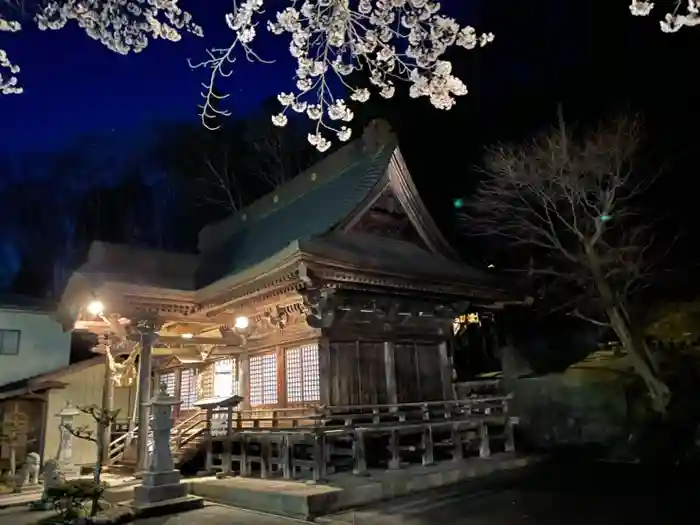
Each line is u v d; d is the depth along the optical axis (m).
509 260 19.59
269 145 30.03
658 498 9.09
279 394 13.71
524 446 14.93
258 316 14.33
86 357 23.47
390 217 14.74
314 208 15.56
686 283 15.83
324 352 12.52
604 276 15.21
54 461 11.18
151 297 13.34
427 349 14.30
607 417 14.17
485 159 18.77
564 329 18.55
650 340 14.84
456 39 5.78
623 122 15.62
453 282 13.29
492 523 8.12
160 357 17.98
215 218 31.09
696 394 12.94
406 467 11.41
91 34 6.45
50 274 31.98
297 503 8.93
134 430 15.52
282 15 5.70
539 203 17.84
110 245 16.70
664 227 16.62
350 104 25.47
